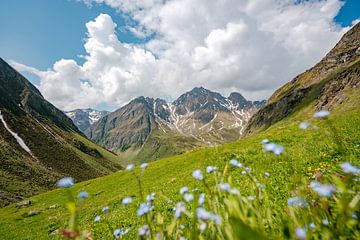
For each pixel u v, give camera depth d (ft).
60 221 102.27
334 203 10.48
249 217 7.80
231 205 7.77
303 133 74.74
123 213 48.80
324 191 7.85
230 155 61.36
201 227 8.73
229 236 7.21
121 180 168.04
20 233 102.12
